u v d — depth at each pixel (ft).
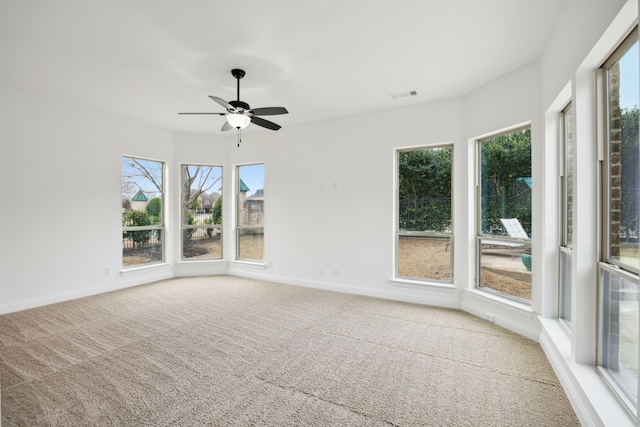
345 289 16.01
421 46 9.36
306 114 15.76
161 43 9.14
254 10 7.65
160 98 13.61
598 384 6.15
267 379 7.88
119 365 8.52
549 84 8.93
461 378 7.92
